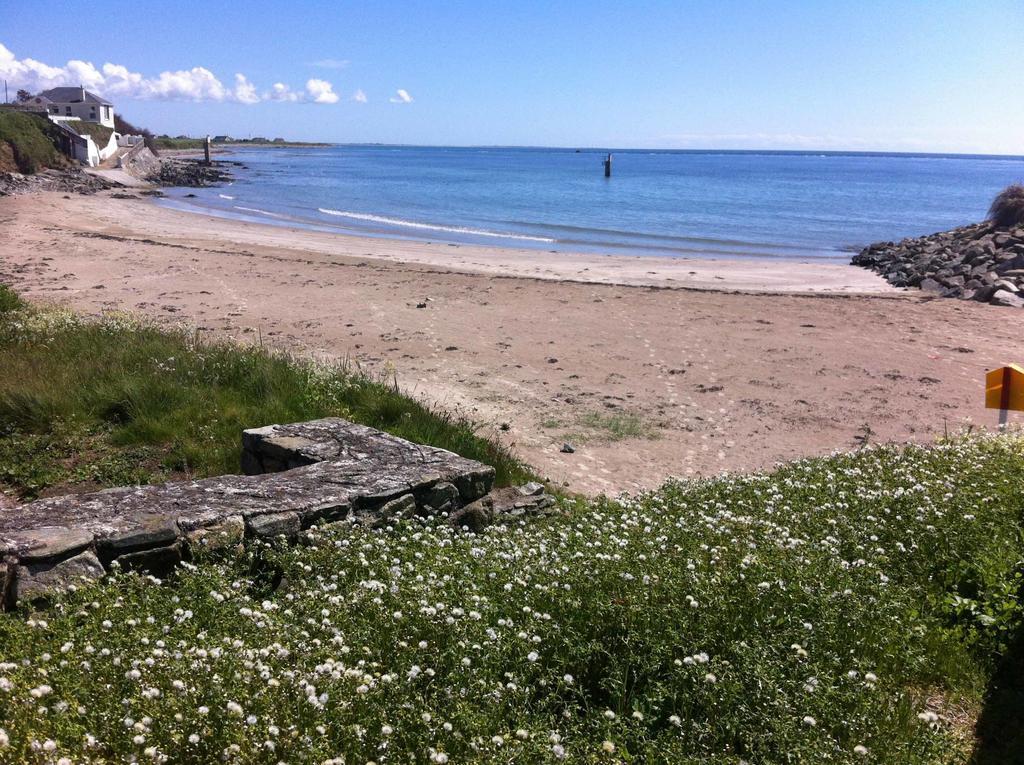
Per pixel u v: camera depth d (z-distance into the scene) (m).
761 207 58.47
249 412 9.27
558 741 3.39
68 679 3.28
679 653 4.11
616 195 67.88
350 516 5.52
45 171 59.84
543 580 4.67
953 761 3.88
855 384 14.44
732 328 18.23
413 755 3.20
